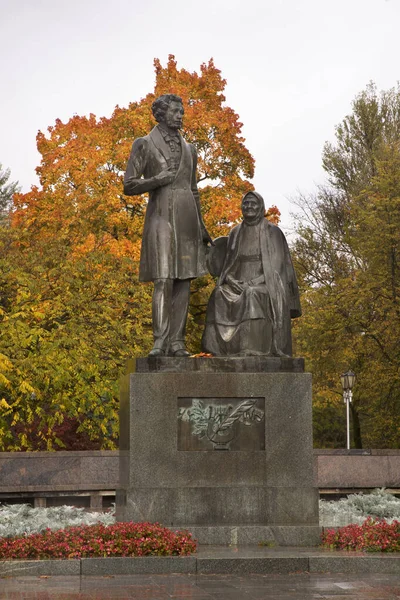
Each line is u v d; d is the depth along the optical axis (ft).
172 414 49.39
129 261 107.14
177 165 53.01
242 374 50.01
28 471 70.08
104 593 34.88
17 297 99.96
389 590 35.45
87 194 129.29
